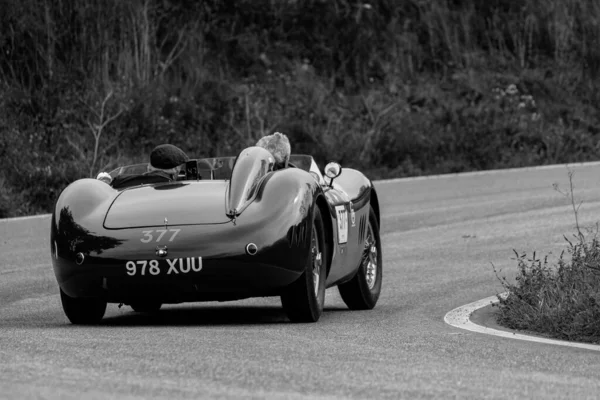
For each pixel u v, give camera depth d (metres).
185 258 20.94
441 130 83.69
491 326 22.41
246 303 28.94
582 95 99.69
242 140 74.06
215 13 88.31
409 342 18.98
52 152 65.75
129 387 13.27
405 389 13.64
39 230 47.22
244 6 90.00
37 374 14.20
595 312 20.50
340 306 28.48
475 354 17.47
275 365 15.43
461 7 103.00
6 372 14.34
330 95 86.06
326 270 24.30
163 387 13.34
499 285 31.16
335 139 77.69
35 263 37.38
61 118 67.94
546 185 63.00
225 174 25.69
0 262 37.66
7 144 63.06
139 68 75.50
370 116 82.31
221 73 82.75
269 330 20.66
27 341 17.91
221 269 21.00
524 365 16.33
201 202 22.08
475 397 13.20
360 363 15.95
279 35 90.38
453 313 24.77
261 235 21.25
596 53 103.94
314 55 90.38
